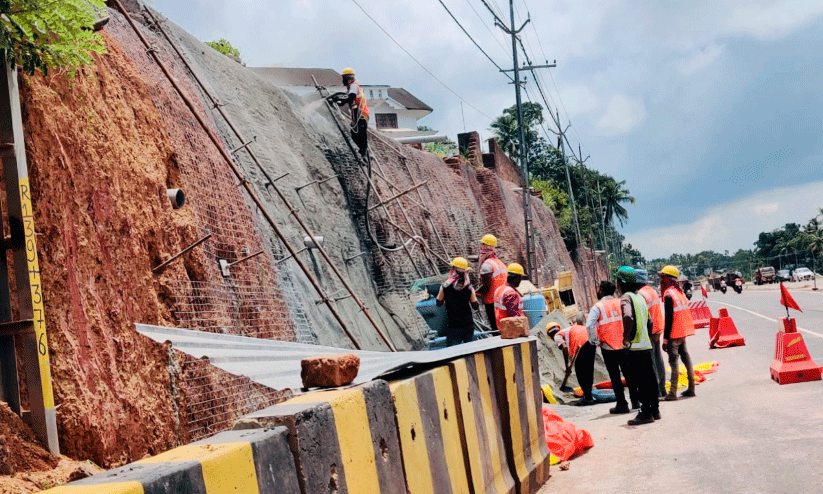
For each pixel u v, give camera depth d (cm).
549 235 4394
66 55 470
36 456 407
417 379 477
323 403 351
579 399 1299
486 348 621
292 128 1811
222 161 1045
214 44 2184
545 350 1451
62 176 536
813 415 861
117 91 729
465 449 543
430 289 1873
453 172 3045
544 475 729
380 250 1883
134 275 626
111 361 541
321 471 336
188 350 397
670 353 1156
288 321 1069
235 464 275
